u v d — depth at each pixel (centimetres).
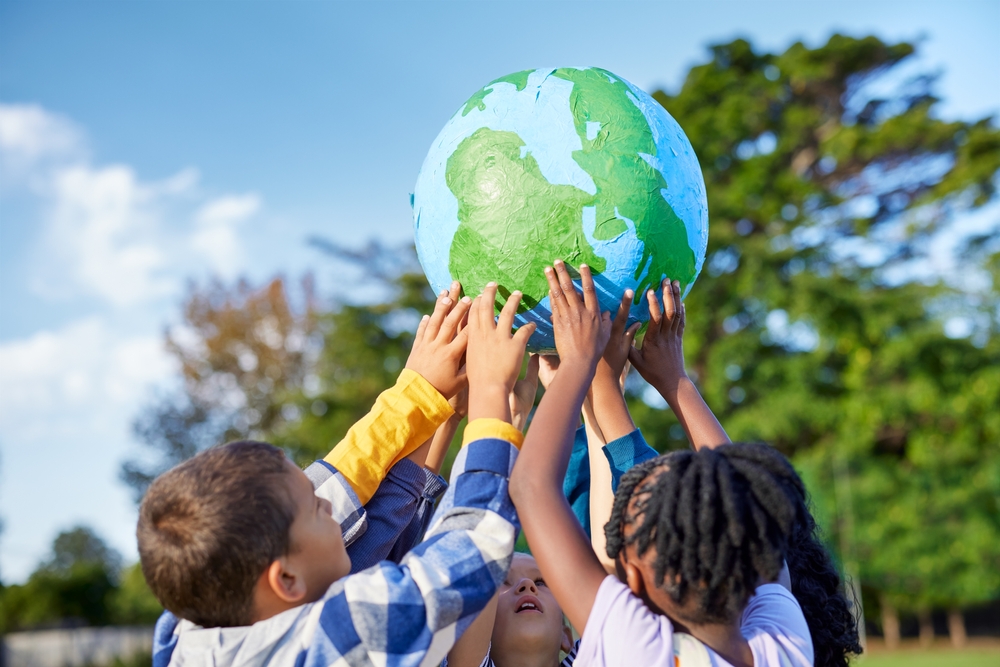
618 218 144
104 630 1977
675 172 152
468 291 152
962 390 1426
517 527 124
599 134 147
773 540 112
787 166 1698
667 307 154
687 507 113
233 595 117
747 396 1474
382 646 112
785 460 123
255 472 120
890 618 1886
